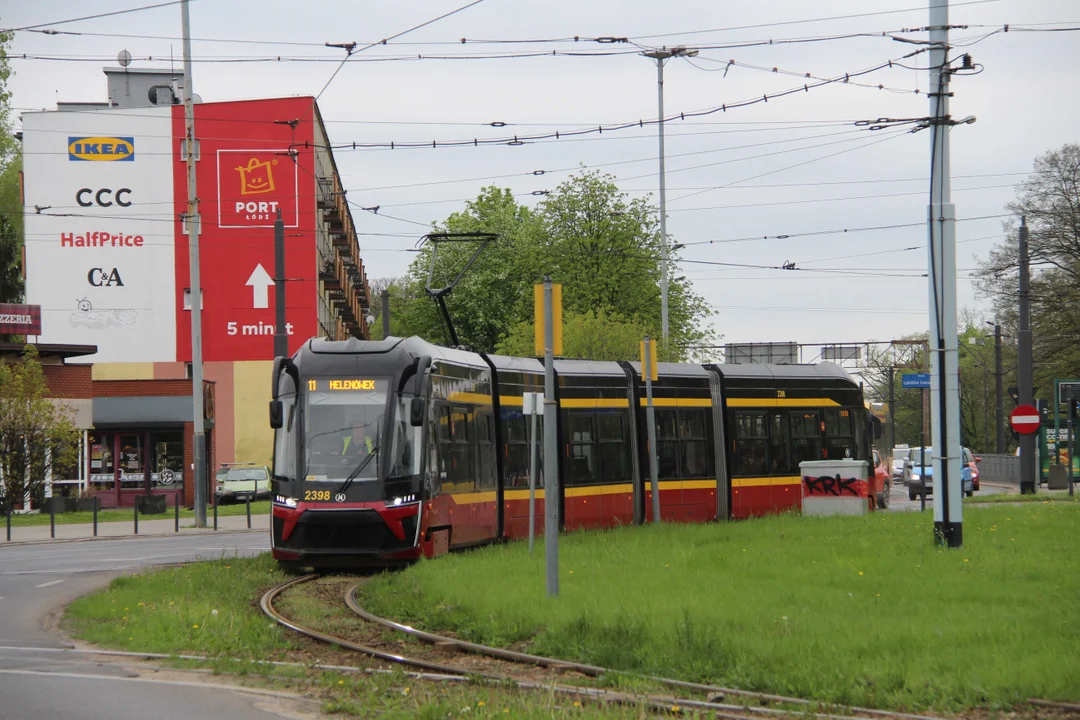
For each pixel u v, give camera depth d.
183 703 14.93
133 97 106.25
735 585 23.33
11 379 64.88
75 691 15.75
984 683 14.42
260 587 27.61
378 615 22.48
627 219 92.44
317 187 98.00
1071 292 86.50
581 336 70.12
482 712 13.55
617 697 14.66
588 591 22.70
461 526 33.88
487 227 117.75
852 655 16.28
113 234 97.44
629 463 42.53
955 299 31.08
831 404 49.75
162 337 97.31
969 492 75.00
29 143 97.38
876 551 29.47
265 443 97.00
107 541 48.97
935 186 31.34
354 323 147.50
